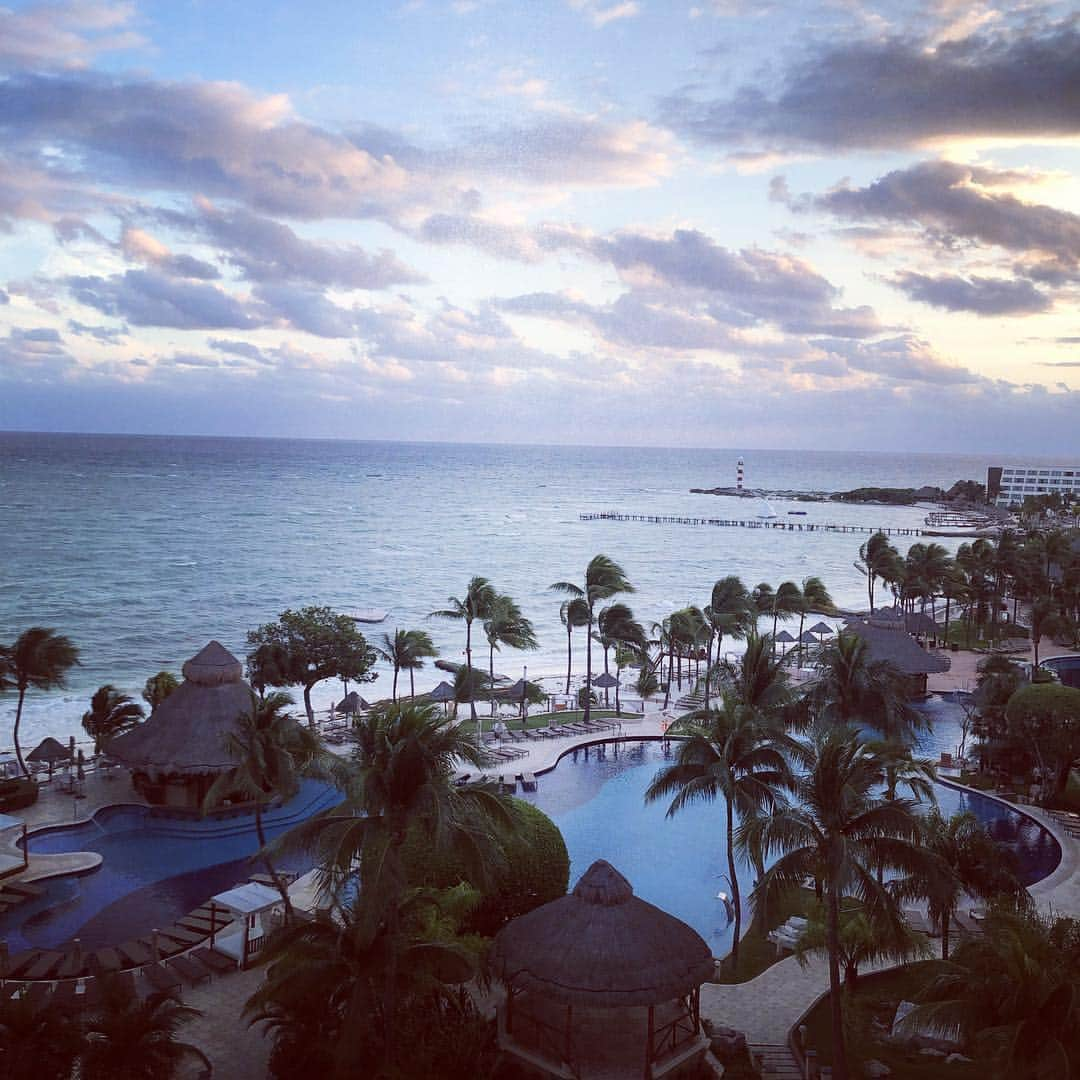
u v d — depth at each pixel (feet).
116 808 154.61
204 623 350.43
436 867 102.01
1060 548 400.06
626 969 82.12
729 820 114.21
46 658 172.14
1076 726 166.50
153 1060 72.43
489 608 237.86
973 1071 89.04
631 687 276.62
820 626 316.60
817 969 109.70
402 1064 78.84
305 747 117.29
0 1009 71.72
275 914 112.27
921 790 151.23
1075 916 122.83
